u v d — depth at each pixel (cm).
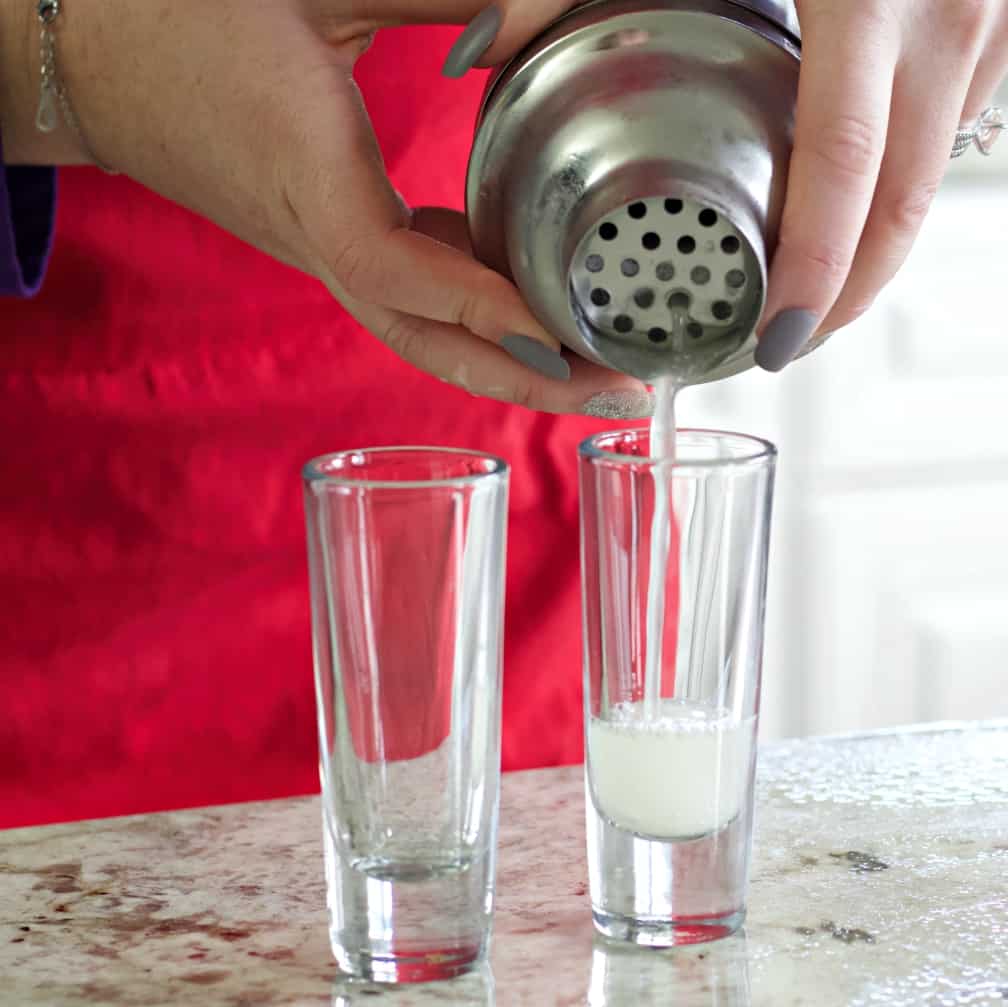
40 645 96
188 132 78
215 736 98
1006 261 140
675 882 71
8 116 83
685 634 70
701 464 69
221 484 95
